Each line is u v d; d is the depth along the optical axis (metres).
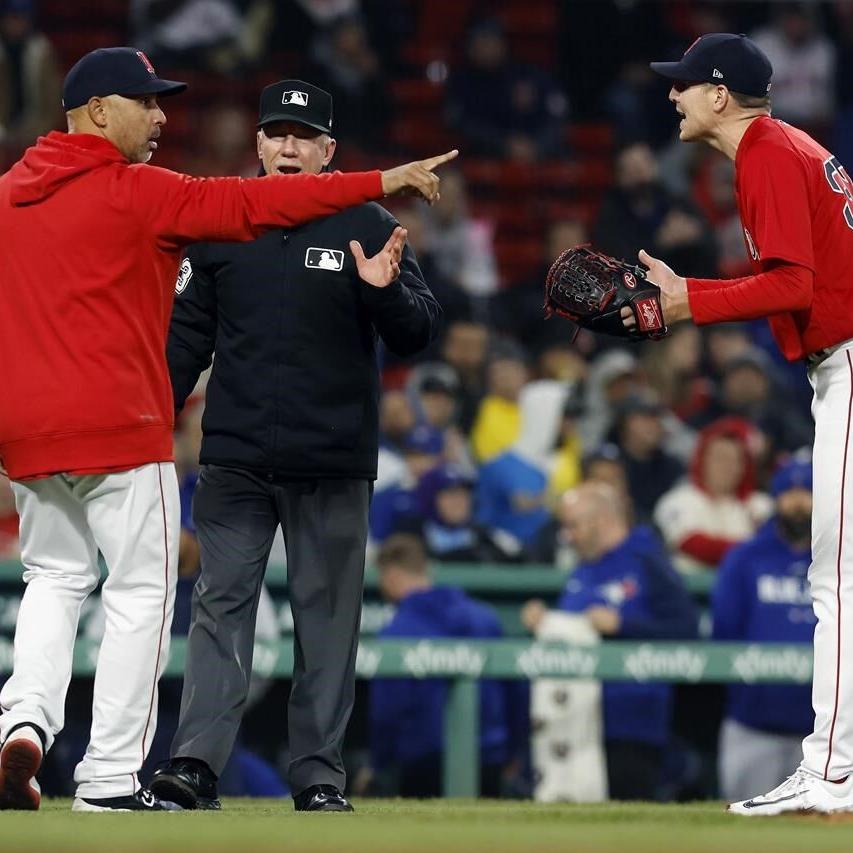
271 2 56.78
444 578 33.88
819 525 17.02
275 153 19.20
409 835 13.13
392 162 56.19
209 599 18.86
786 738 29.44
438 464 39.03
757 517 37.84
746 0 60.75
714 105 17.59
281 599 31.88
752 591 30.20
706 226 51.78
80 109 17.36
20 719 17.08
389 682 28.58
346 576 19.00
